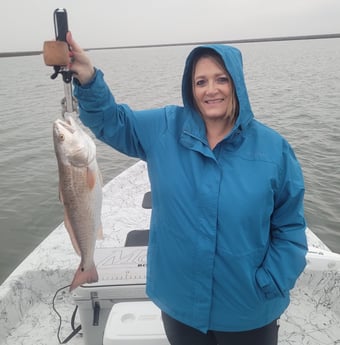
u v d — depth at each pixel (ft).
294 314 10.64
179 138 6.73
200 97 6.48
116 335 7.89
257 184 6.09
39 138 40.06
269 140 6.36
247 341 6.84
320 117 43.29
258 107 52.95
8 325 10.37
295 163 6.47
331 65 131.95
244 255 6.20
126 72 139.85
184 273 6.47
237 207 6.07
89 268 7.14
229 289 6.34
